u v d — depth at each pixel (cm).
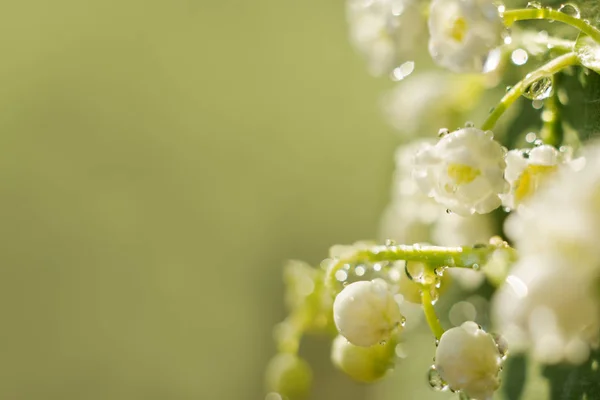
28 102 37
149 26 38
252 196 38
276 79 38
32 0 37
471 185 18
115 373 38
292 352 22
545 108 19
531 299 16
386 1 19
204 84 38
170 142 38
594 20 19
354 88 37
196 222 38
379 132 36
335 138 38
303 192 38
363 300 18
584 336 17
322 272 22
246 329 38
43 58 37
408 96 22
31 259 38
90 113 38
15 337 38
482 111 22
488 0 18
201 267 38
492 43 18
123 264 38
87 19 38
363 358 20
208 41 38
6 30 37
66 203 38
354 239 37
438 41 18
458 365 18
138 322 38
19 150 37
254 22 38
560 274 16
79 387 38
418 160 18
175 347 38
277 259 38
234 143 38
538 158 18
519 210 18
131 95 38
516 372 20
